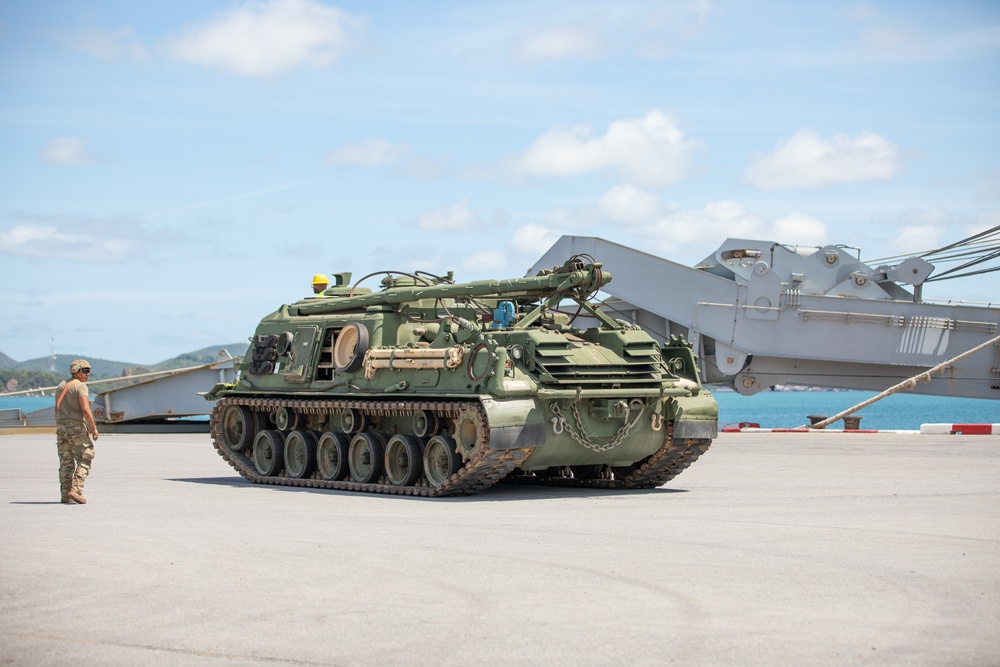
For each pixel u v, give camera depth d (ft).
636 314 138.41
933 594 35.14
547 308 72.13
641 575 38.47
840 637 30.25
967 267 132.67
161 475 86.07
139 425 160.56
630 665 27.96
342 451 74.69
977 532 47.55
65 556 42.70
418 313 76.23
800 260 135.44
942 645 29.45
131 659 29.14
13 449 121.19
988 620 31.91
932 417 444.55
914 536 46.47
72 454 61.57
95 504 61.52
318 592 36.19
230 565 40.73
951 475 77.66
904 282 132.87
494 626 31.73
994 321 126.11
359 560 41.63
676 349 75.51
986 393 127.03
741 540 45.75
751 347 129.90
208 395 86.12
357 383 74.02
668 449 72.08
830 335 128.98
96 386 158.92
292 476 78.95
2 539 46.88
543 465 69.00
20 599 35.53
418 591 36.24
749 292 129.80
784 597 34.91
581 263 72.13
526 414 64.69
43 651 29.91
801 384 134.31
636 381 68.90
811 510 56.39
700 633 30.76
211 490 71.46
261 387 82.58
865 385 132.98
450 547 44.47
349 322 75.72
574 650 29.27
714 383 136.67
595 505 60.44
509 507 59.52
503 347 65.82
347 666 28.25
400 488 68.74
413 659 28.73
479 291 72.90
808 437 128.06
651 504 60.64
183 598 35.50
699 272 131.44
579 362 67.92
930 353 127.34
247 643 30.35
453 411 66.59
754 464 90.79
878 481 73.41
